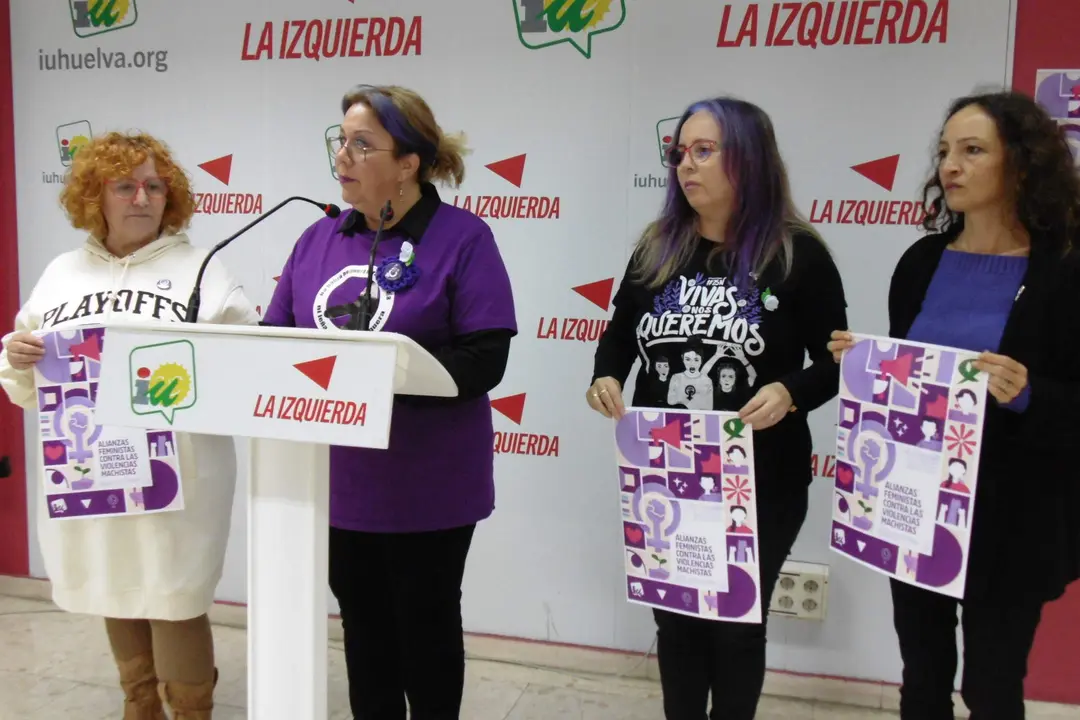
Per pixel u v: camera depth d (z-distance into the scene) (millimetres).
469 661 2402
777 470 1490
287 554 1105
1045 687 2088
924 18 1960
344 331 943
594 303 2232
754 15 2051
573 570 2336
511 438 2330
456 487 1558
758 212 1462
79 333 1526
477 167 2264
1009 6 1910
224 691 2225
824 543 2150
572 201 2215
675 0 2092
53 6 2523
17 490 2725
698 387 1469
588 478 2293
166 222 1773
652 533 1487
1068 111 1913
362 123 1442
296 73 2373
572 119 2189
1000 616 1317
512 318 1529
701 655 1568
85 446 1560
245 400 977
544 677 2316
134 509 1576
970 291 1344
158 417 1019
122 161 1639
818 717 2102
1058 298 1260
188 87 2459
